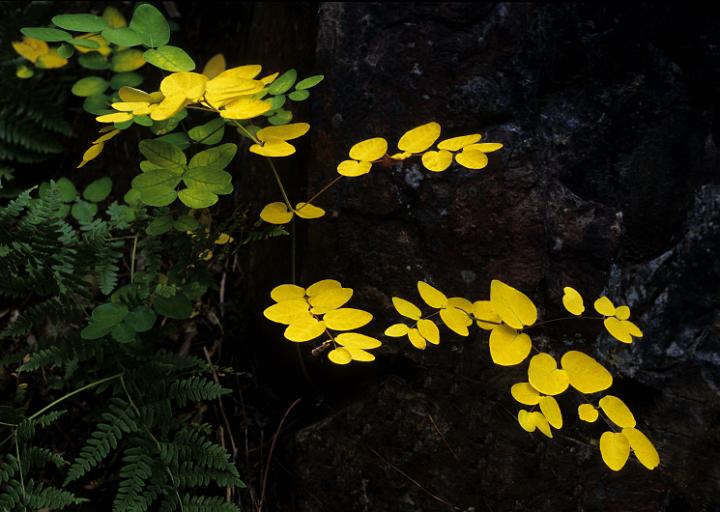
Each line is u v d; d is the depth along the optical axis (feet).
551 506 3.60
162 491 3.49
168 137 3.59
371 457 3.67
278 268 3.88
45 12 4.19
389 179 3.71
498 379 3.65
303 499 3.70
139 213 3.69
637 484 3.60
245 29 4.39
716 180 3.74
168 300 3.52
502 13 3.84
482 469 3.63
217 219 4.14
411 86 3.80
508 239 3.66
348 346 3.21
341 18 3.84
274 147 3.29
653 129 3.82
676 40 3.83
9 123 4.10
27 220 3.53
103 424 3.51
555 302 3.65
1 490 3.59
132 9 4.38
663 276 3.69
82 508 3.68
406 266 3.68
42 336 3.90
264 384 3.96
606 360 3.69
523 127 3.74
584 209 3.70
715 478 3.59
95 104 3.86
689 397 3.61
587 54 3.86
